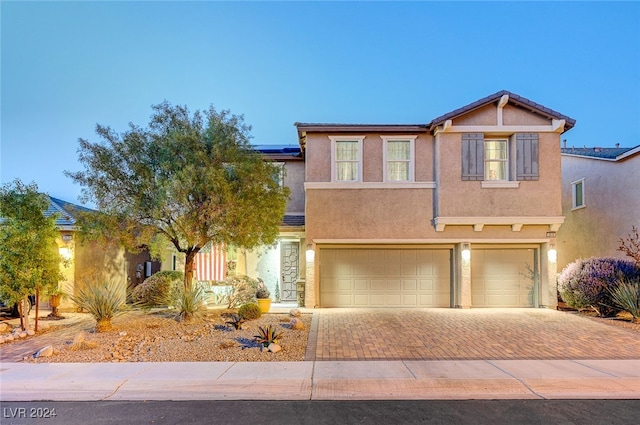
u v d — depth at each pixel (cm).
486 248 1539
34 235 1107
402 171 1527
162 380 709
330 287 1537
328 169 1517
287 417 577
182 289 1238
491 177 1498
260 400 642
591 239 1850
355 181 1506
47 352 866
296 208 1714
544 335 1065
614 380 712
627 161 1638
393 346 950
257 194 1179
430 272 1541
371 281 1538
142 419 571
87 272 1498
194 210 1131
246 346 940
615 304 1327
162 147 1138
